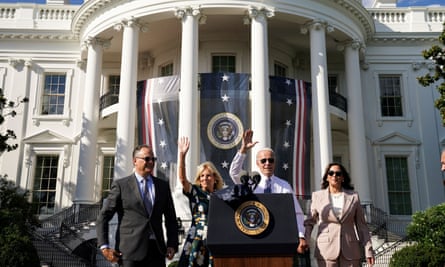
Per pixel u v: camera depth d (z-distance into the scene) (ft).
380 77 80.69
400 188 76.07
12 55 78.54
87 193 64.75
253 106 58.34
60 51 78.89
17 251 37.17
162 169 59.88
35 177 74.90
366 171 66.95
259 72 58.95
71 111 76.95
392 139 77.15
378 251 52.44
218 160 59.06
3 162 74.08
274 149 61.26
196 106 58.03
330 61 81.46
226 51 70.74
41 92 77.92
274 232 14.02
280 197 14.69
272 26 68.49
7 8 80.79
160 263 17.74
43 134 75.72
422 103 78.79
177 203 54.39
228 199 14.60
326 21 64.85
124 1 64.13
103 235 17.21
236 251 13.85
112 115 70.13
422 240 43.75
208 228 14.12
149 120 62.13
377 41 80.18
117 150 59.16
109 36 68.90
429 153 76.74
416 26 80.89
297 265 42.34
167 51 73.61
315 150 61.26
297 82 65.05
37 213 73.10
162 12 61.93
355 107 68.90
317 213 19.56
